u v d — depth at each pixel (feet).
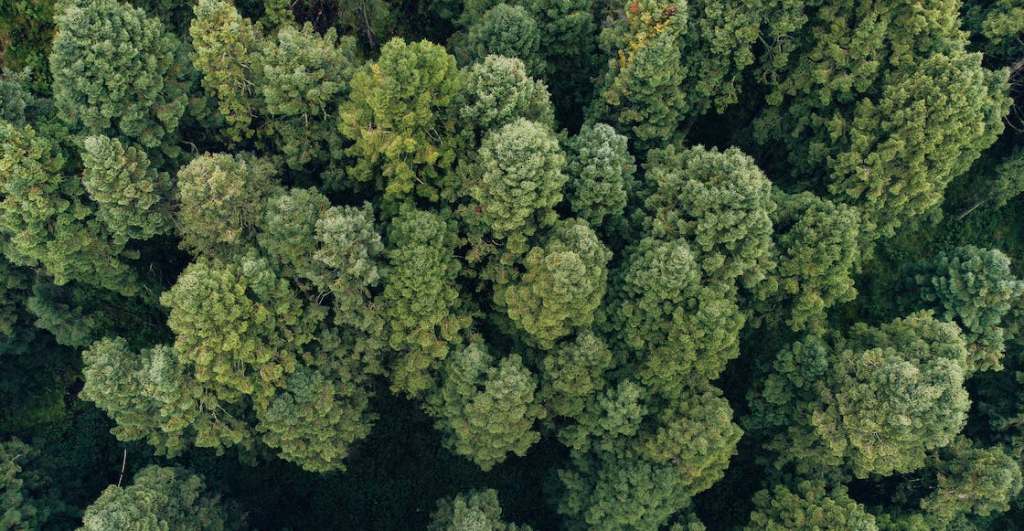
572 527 145.59
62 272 125.08
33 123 119.24
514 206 115.55
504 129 113.29
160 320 155.02
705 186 122.21
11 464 133.90
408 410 162.40
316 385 125.18
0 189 112.88
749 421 147.23
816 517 128.88
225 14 118.73
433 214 120.47
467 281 137.28
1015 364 153.17
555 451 160.76
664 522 137.18
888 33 134.51
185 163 130.41
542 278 116.26
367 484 162.30
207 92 126.21
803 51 143.33
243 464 159.22
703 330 119.55
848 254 126.93
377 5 155.94
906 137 132.36
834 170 142.51
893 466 127.85
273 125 129.29
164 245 142.10
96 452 156.25
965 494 131.95
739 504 157.38
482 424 124.77
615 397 127.54
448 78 120.37
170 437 127.75
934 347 128.26
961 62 127.03
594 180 122.21
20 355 152.05
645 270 120.26
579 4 141.38
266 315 118.52
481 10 147.23
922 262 154.20
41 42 141.38
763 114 151.74
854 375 128.06
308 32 132.36
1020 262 171.32
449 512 141.59
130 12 114.93
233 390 124.57
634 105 137.28
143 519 118.83
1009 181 159.74
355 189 131.34
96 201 121.08
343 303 119.03
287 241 116.16
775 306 138.21
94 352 125.29
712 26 136.77
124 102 116.26
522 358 134.72
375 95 112.98
